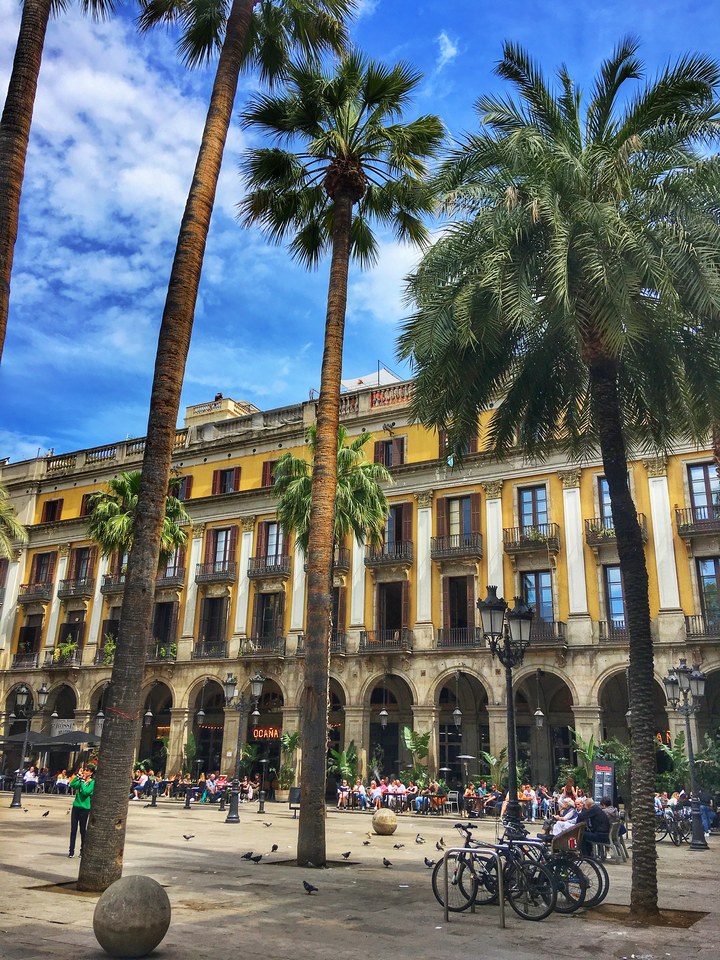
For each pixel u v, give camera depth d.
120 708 10.24
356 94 16.69
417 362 12.24
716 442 15.09
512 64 12.60
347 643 34.72
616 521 10.66
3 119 10.20
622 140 11.60
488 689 31.27
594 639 29.95
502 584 32.34
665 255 10.55
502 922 8.41
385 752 35.44
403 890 10.77
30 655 44.53
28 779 37.34
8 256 9.77
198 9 15.23
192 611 40.06
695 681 19.77
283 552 38.38
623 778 26.88
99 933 6.60
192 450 43.22
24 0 10.87
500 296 10.34
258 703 38.25
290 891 10.49
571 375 13.13
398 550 34.91
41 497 48.81
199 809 29.30
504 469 33.47
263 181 17.25
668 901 10.27
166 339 11.40
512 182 11.39
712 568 28.78
